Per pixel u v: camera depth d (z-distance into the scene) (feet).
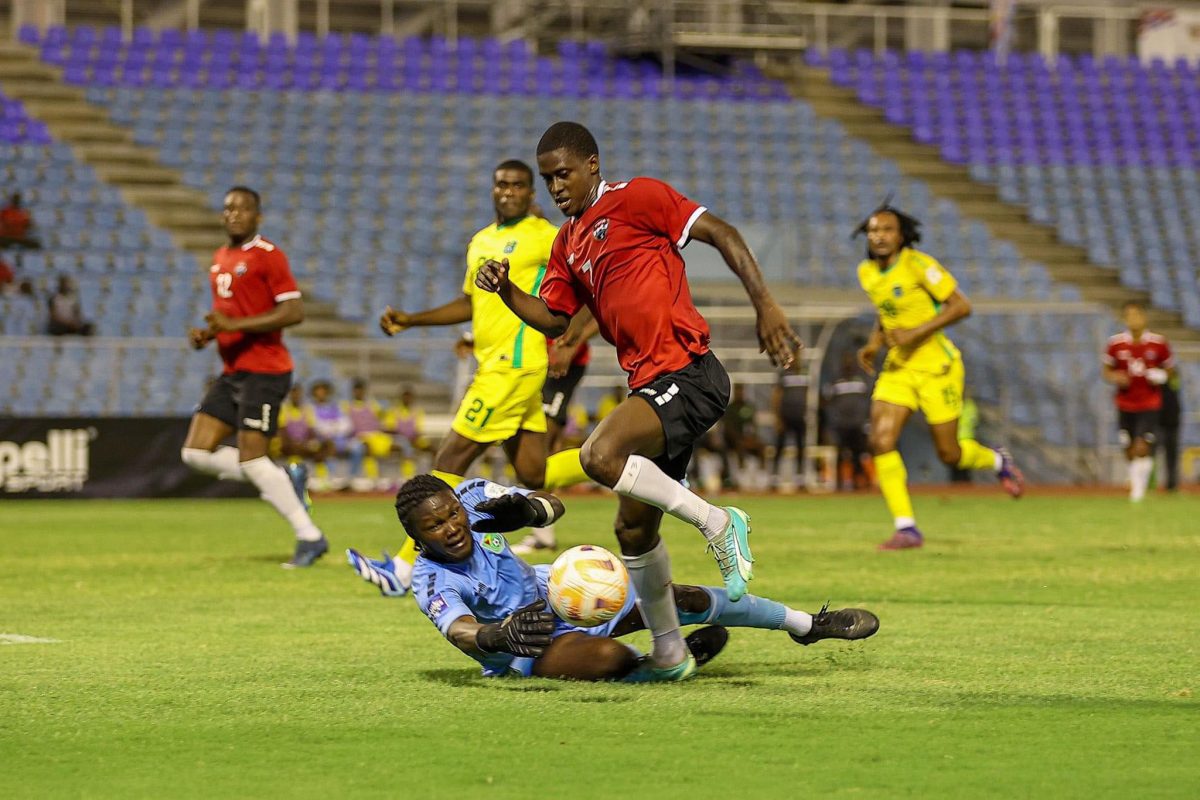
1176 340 252.83
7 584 80.48
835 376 211.41
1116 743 36.65
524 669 47.19
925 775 33.09
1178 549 101.96
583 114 272.31
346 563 93.97
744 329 213.05
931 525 130.72
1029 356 220.23
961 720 39.58
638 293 45.55
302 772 33.65
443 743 36.70
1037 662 50.34
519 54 283.79
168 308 212.84
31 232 222.28
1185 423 229.66
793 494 198.29
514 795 31.37
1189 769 33.71
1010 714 40.40
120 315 210.38
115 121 252.01
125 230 226.38
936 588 76.18
